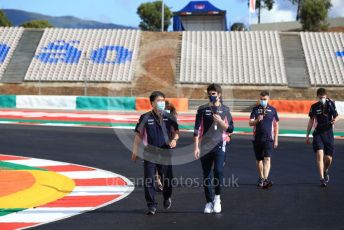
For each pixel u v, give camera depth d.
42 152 15.90
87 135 20.56
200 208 8.83
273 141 10.89
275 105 34.84
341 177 12.14
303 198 9.66
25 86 43.94
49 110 33.34
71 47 48.75
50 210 8.56
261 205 9.04
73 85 44.06
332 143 11.14
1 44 49.03
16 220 7.85
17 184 10.39
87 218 8.03
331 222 7.79
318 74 45.09
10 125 24.02
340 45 49.38
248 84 43.91
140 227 7.47
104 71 45.50
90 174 12.20
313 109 11.15
